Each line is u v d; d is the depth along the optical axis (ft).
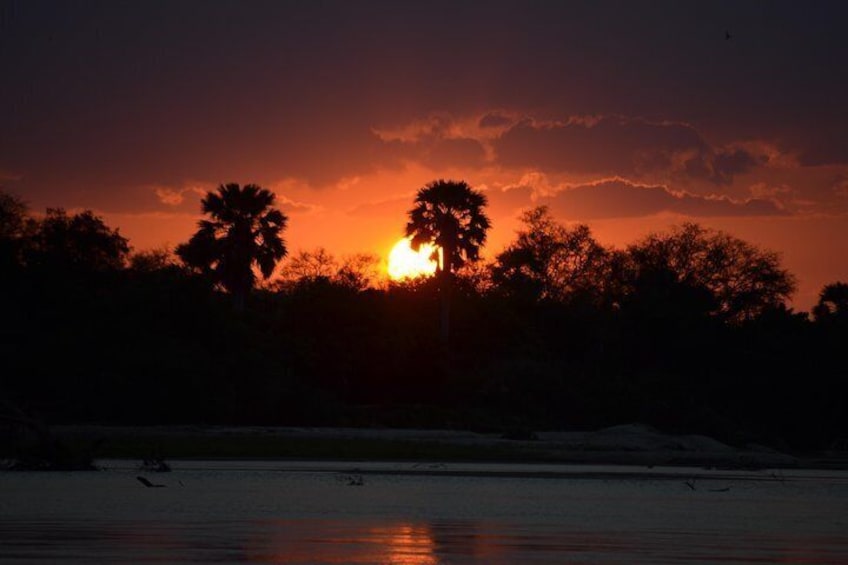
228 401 354.74
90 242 441.68
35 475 239.71
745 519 166.30
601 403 430.20
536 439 358.43
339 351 410.93
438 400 416.87
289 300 455.22
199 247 437.58
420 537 139.74
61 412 342.03
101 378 349.41
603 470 282.15
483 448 326.03
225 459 294.46
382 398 416.05
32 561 115.24
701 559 123.03
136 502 179.63
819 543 138.41
